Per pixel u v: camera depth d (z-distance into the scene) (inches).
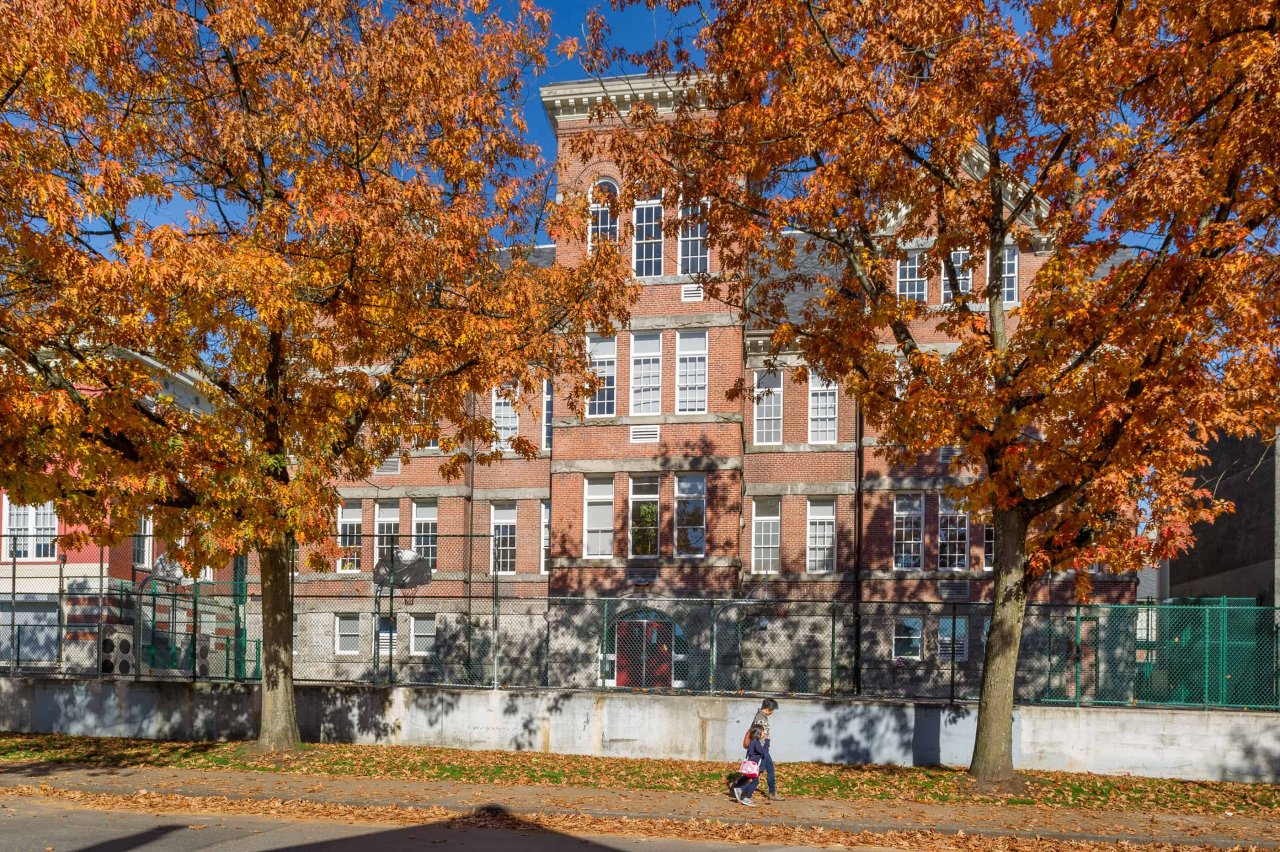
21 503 638.5
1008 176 637.3
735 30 626.8
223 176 694.5
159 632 1052.5
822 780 714.8
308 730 880.9
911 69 642.8
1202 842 545.0
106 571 1212.5
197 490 658.2
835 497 1263.5
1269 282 539.8
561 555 1163.3
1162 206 514.6
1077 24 553.3
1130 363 544.4
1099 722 773.9
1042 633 1015.0
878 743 800.3
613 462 1166.3
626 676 1093.8
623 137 697.6
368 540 1309.1
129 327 594.2
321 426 670.5
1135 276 566.3
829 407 1283.2
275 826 556.4
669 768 767.1
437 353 706.2
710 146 700.0
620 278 743.7
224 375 709.9
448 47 680.4
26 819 569.6
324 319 748.0
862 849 532.4
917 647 1155.9
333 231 625.3
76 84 586.9
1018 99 606.2
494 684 875.4
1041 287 578.6
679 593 1121.4
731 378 1155.9
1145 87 570.3
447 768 740.7
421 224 673.0
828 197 605.0
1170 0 532.1
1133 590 1146.7
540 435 1315.2
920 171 656.4
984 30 596.4
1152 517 584.1
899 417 665.6
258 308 583.5
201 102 650.8
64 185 530.0
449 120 676.7
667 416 1160.8
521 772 732.0
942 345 1206.3
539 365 720.3
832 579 1238.3
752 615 1099.9
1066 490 634.8
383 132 660.1
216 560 685.9
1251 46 488.4
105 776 697.6
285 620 800.9
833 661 866.1
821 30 611.5
